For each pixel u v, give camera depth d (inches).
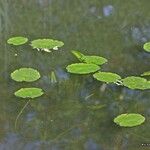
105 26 113.0
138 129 83.5
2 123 85.0
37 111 87.3
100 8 121.4
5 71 96.3
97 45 105.1
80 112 87.1
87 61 97.6
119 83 92.5
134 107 87.9
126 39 107.5
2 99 89.5
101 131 83.4
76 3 124.0
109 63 98.9
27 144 81.0
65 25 113.3
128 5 122.9
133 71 96.6
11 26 112.7
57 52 102.1
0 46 104.5
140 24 113.9
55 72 96.0
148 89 91.6
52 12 119.2
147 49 101.9
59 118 86.0
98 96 90.4
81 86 92.4
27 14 118.0
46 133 83.2
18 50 103.0
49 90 91.5
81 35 108.9
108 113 86.8
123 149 80.0
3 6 121.3
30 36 108.5
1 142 81.4
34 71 94.8
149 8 121.3
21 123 85.0
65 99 89.7
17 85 92.5
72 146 80.7
